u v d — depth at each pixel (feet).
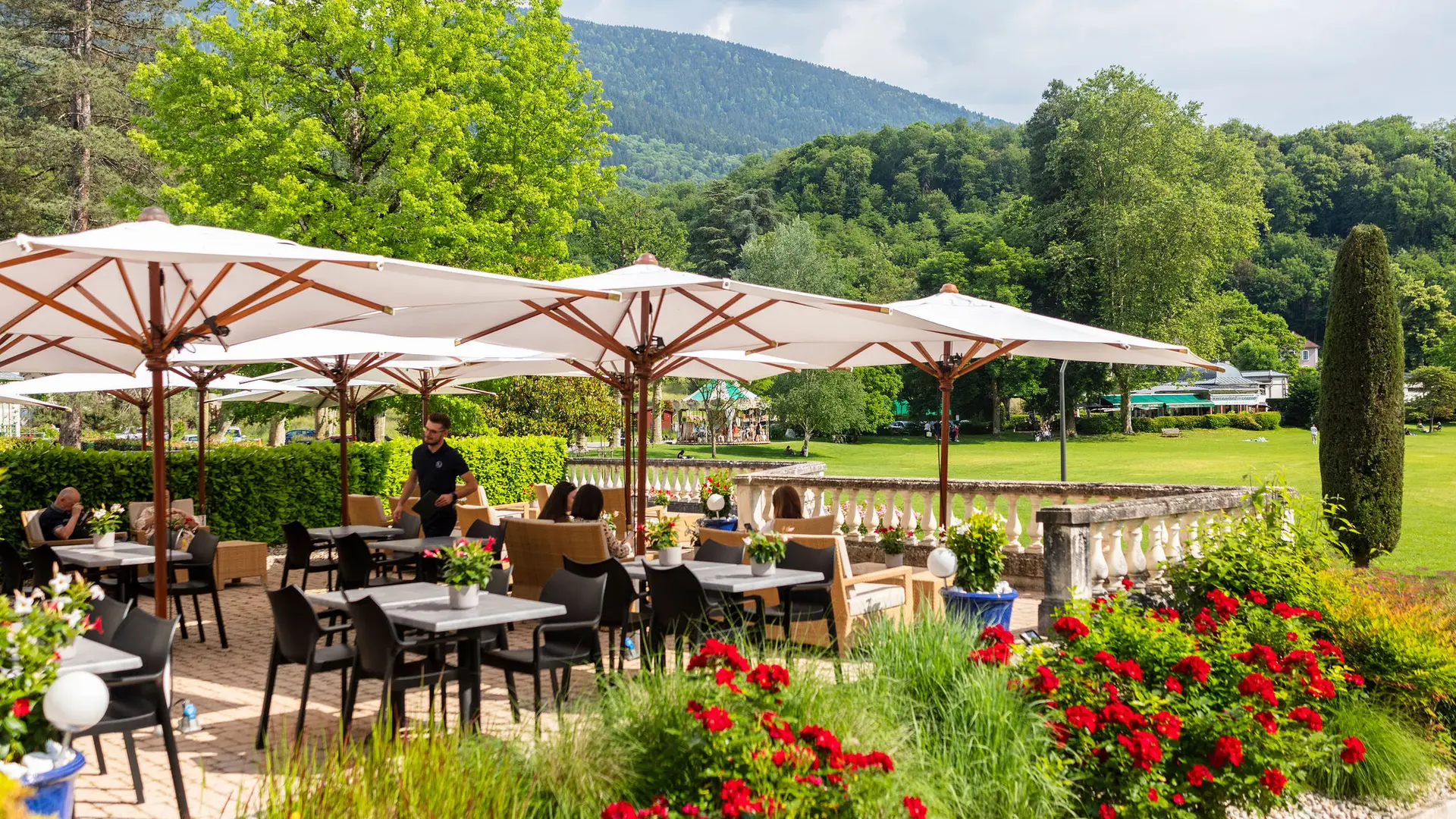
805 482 51.21
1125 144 208.74
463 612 19.61
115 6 128.36
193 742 20.31
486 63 83.56
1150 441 228.84
